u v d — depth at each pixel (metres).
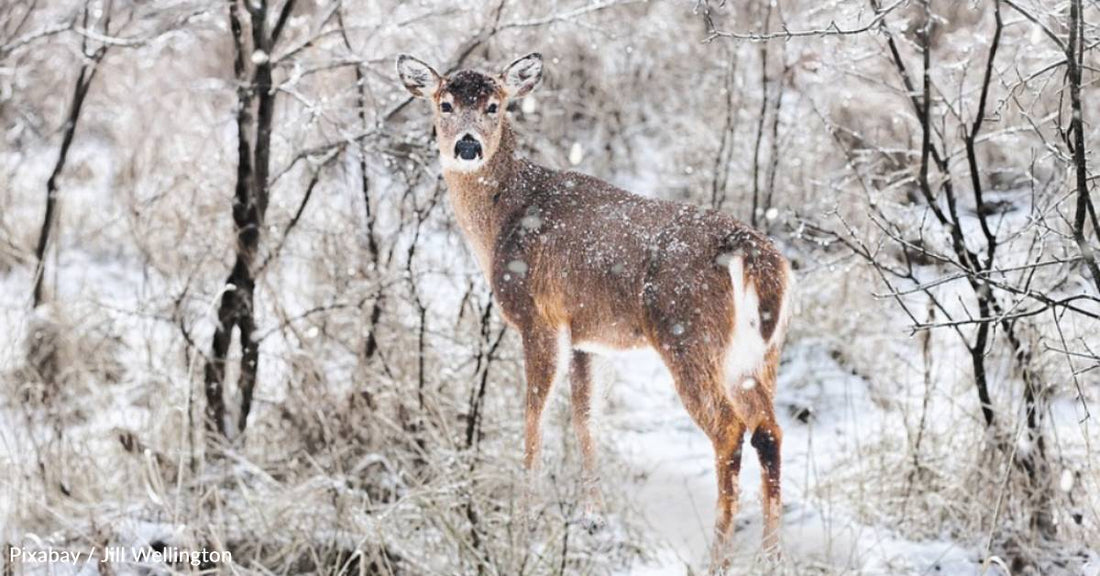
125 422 11.81
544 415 10.19
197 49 18.12
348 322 12.48
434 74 10.43
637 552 9.82
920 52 11.51
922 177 10.05
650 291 9.40
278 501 9.80
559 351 10.14
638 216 9.73
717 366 9.20
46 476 10.53
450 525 9.04
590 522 9.89
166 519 10.08
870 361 13.27
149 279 14.34
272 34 11.70
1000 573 9.37
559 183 10.36
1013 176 13.92
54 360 13.25
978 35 10.27
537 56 10.46
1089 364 10.33
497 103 10.31
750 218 15.16
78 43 15.19
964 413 10.86
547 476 10.41
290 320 11.65
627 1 11.95
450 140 10.27
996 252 11.84
